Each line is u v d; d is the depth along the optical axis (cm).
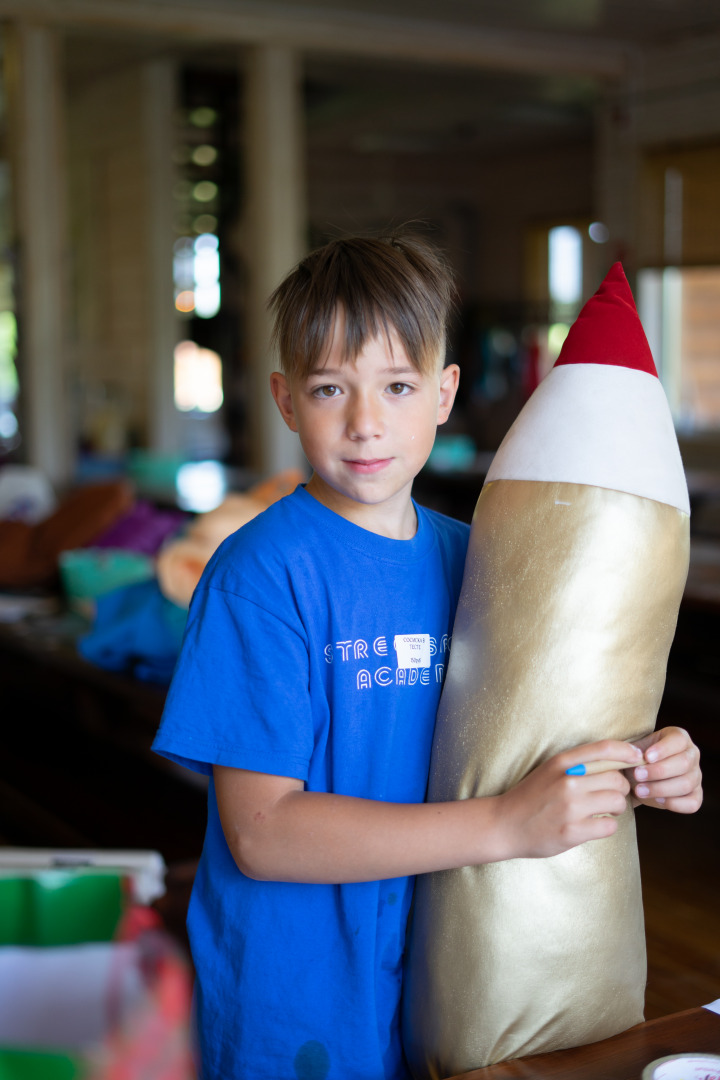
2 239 684
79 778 347
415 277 83
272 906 87
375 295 80
